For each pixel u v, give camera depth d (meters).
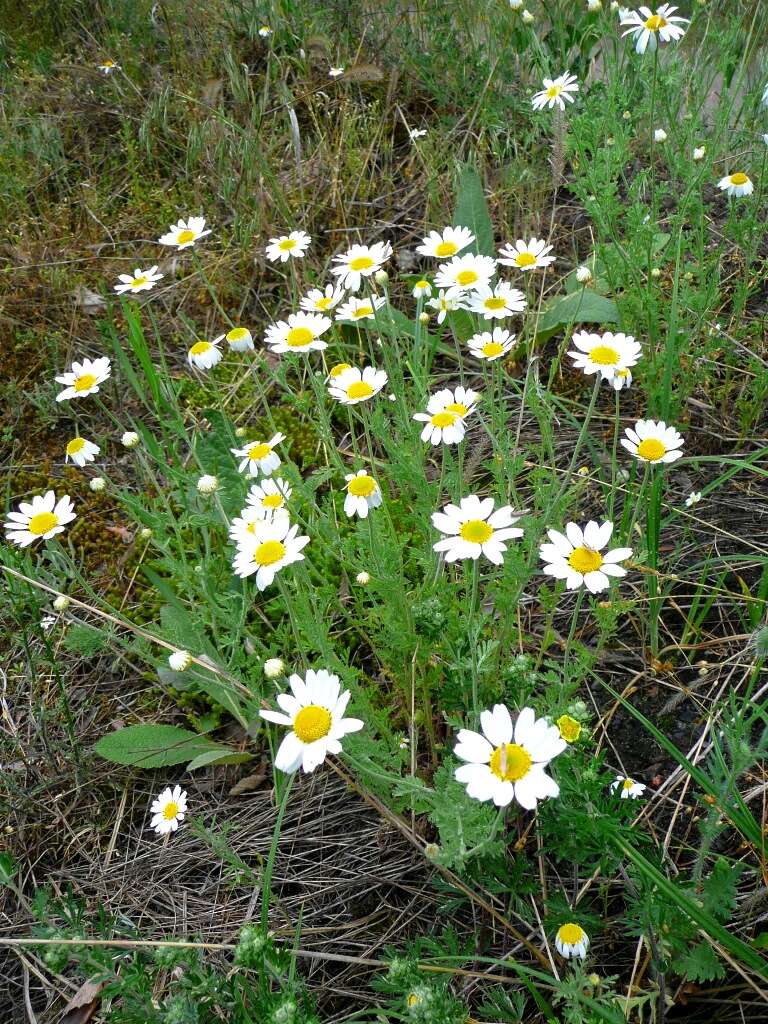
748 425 0.49
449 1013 0.24
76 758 0.40
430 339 0.58
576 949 0.26
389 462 0.50
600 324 0.57
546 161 0.70
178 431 0.45
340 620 0.44
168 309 0.65
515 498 0.40
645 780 0.36
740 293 0.53
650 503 0.38
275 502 0.35
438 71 0.79
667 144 0.57
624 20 0.52
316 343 0.41
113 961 0.27
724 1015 0.28
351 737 0.31
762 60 0.63
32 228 0.72
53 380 0.60
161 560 0.41
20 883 0.38
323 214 0.70
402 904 0.34
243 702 0.40
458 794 0.26
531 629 0.42
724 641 0.40
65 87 0.83
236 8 0.88
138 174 0.78
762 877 0.30
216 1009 0.28
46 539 0.38
